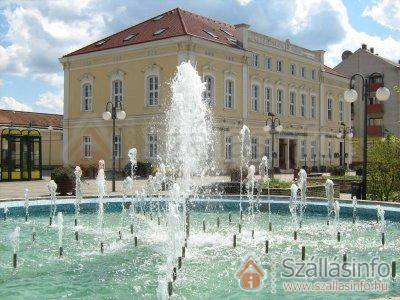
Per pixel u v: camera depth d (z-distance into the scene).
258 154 41.94
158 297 7.57
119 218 16.36
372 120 63.00
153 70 36.22
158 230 13.73
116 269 9.30
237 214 17.41
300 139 48.25
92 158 40.41
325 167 46.62
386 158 20.22
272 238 12.45
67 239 12.38
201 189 23.39
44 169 50.38
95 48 40.34
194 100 16.05
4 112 52.75
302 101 48.97
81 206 18.00
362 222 15.20
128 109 37.94
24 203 17.41
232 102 39.12
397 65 61.75
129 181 23.11
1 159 30.72
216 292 7.77
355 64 63.75
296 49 47.53
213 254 10.58
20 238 12.55
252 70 41.25
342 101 55.97
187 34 34.34
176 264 9.56
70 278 8.67
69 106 41.97
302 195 18.66
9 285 8.25
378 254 10.58
